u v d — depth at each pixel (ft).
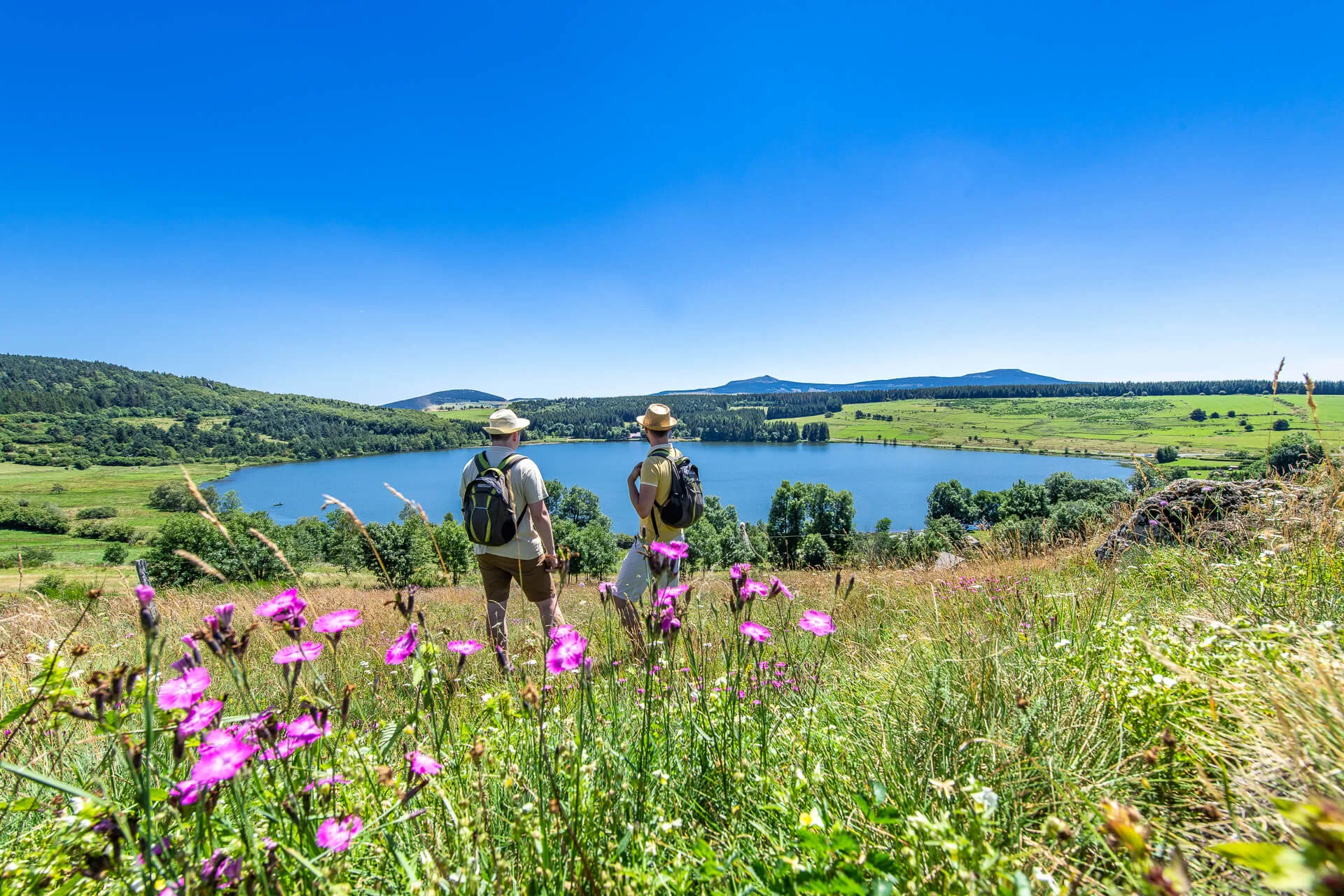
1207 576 11.00
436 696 5.17
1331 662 4.94
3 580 45.88
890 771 5.37
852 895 3.25
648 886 3.68
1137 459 18.61
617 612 11.13
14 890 3.61
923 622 11.69
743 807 5.02
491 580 13.96
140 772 3.03
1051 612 10.22
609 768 4.82
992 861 3.23
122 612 15.55
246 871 3.18
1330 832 1.88
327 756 5.23
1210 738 4.77
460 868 3.56
